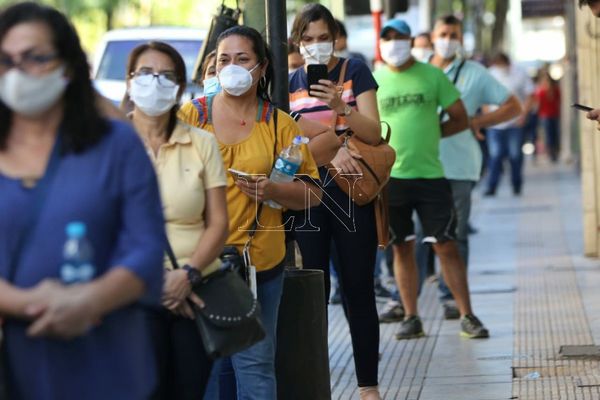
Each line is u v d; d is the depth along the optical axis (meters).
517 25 81.38
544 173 51.44
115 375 7.31
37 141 7.23
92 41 58.47
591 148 24.91
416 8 47.94
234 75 11.09
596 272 23.64
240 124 11.35
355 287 13.60
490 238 30.08
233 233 11.12
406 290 17.88
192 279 9.42
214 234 9.71
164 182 9.72
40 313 6.85
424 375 15.53
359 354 13.66
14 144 7.24
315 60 13.66
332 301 21.69
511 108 20.66
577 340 17.16
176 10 59.44
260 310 10.20
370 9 28.00
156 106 9.70
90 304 6.88
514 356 16.34
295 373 12.04
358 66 13.90
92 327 7.22
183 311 9.48
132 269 7.05
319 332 12.20
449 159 20.33
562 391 14.30
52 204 7.05
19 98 6.95
